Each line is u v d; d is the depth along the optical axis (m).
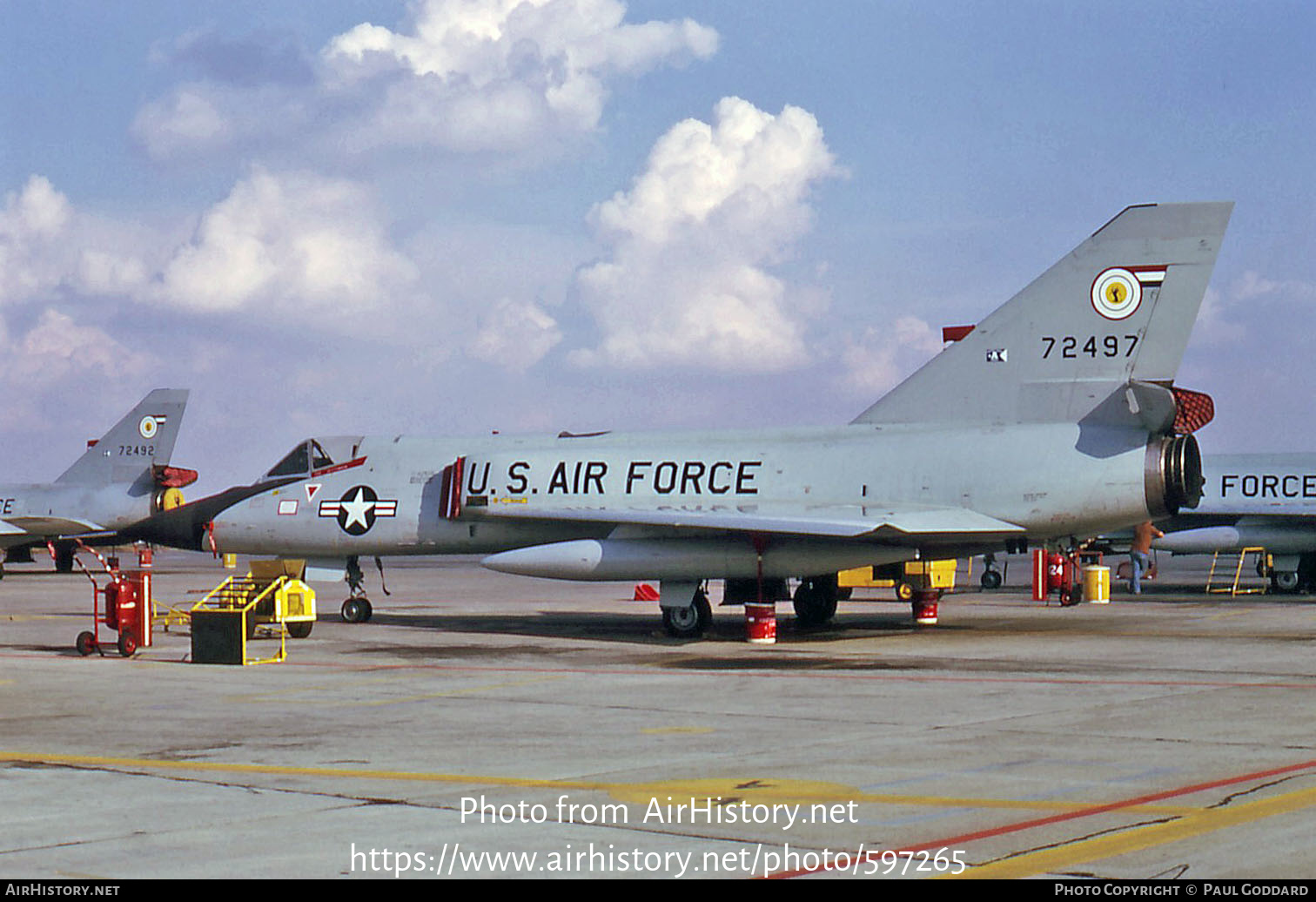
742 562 22.80
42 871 7.82
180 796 9.90
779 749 11.77
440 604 34.03
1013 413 22.78
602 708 14.56
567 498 24.41
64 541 51.16
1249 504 37.03
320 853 8.20
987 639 22.58
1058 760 11.10
